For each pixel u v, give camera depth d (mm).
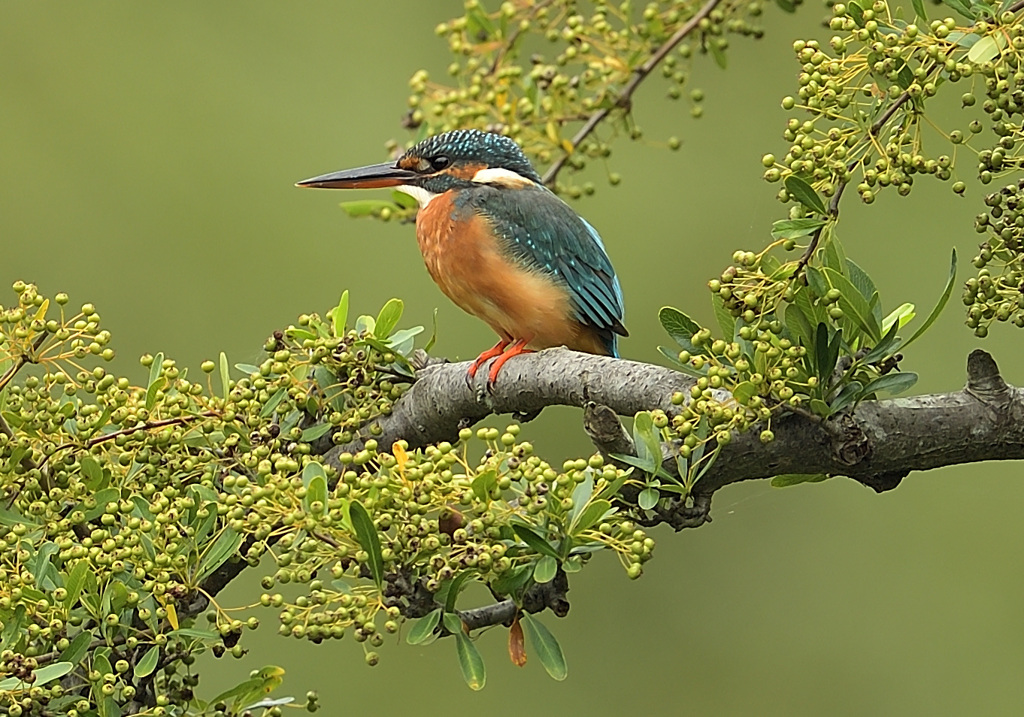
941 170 5547
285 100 15398
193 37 15641
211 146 15016
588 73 9641
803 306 5816
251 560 5652
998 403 6023
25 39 15547
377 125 15180
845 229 13789
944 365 13273
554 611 5926
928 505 13266
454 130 9992
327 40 15609
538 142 9742
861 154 5688
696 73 14836
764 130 14656
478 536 5551
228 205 14867
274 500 5602
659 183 14664
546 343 10031
